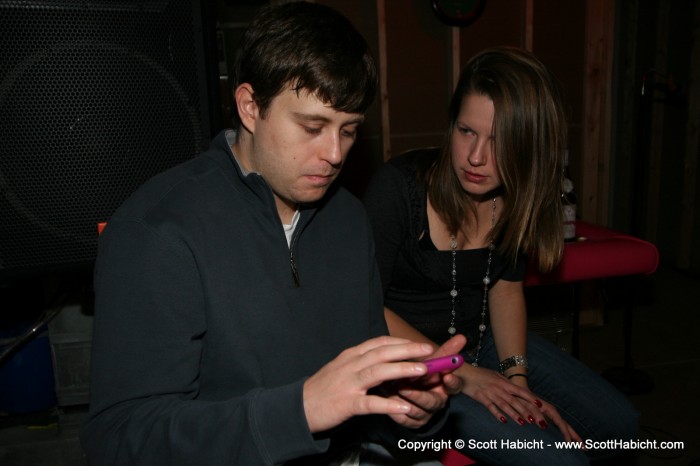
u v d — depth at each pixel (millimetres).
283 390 591
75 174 998
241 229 757
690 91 3258
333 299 854
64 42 958
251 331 747
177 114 1040
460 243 1198
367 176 2449
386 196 1146
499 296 1278
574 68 2465
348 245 889
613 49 2447
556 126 1021
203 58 1036
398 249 1169
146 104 1018
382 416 890
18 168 970
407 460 1014
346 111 690
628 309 2062
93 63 977
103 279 676
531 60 1008
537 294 2143
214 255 724
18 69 945
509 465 1037
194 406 637
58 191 994
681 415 1922
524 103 973
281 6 731
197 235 714
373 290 935
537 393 1211
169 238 686
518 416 1057
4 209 974
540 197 1062
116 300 666
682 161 3393
